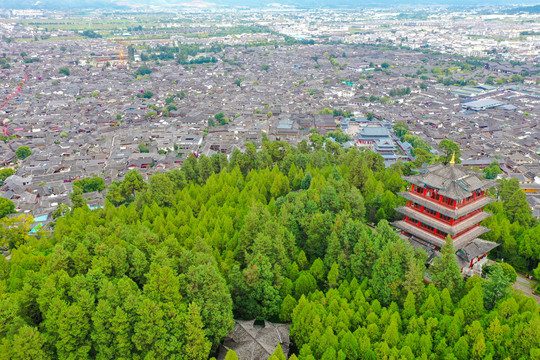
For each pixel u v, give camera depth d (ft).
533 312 298.56
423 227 405.18
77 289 300.61
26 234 522.88
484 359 270.46
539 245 405.39
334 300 322.34
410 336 288.92
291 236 407.85
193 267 322.75
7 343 266.57
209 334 304.50
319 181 551.18
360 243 368.48
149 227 474.08
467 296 311.88
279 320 357.61
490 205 505.25
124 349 284.00
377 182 586.04
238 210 496.23
